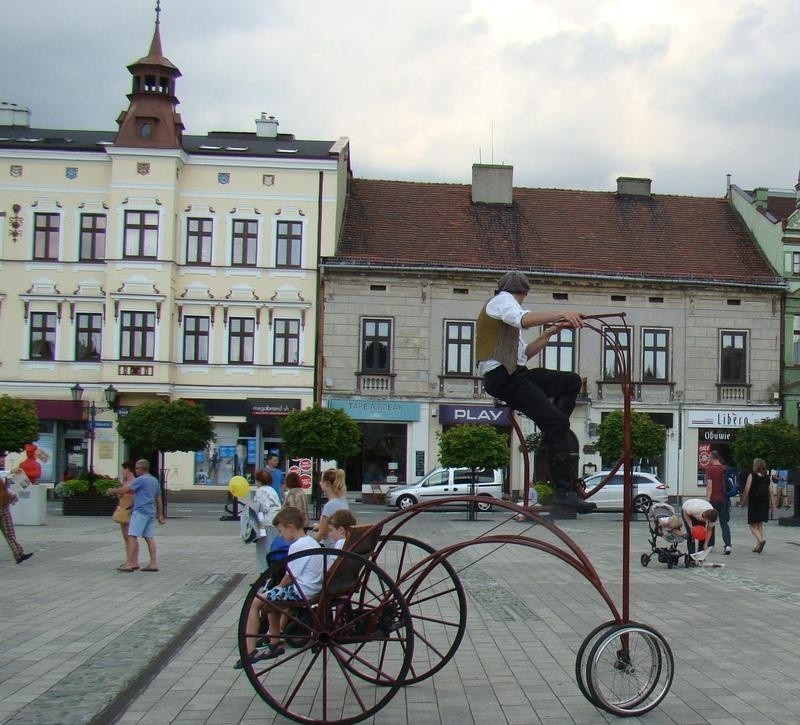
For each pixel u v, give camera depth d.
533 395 7.43
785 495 43.47
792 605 13.57
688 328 43.53
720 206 48.72
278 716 7.71
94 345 41.06
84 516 31.17
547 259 43.88
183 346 41.44
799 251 44.66
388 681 7.88
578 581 16.20
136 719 7.60
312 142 46.12
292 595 8.15
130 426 32.88
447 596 14.39
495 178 46.47
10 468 40.16
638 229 46.41
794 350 44.38
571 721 7.62
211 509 37.03
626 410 8.41
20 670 8.96
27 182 41.12
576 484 8.05
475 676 9.21
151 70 40.78
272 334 41.56
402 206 45.62
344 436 32.75
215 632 11.24
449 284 42.34
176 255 41.22
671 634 11.29
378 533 8.65
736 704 8.09
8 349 40.88
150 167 40.59
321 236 41.78
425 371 41.97
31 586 14.76
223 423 41.34
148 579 15.63
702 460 43.38
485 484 36.53
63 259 41.03
